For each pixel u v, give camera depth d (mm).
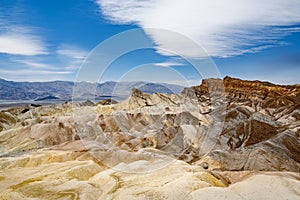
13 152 32438
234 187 13719
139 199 10516
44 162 20281
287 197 12344
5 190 13500
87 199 11742
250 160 30391
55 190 13023
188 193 11234
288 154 36219
